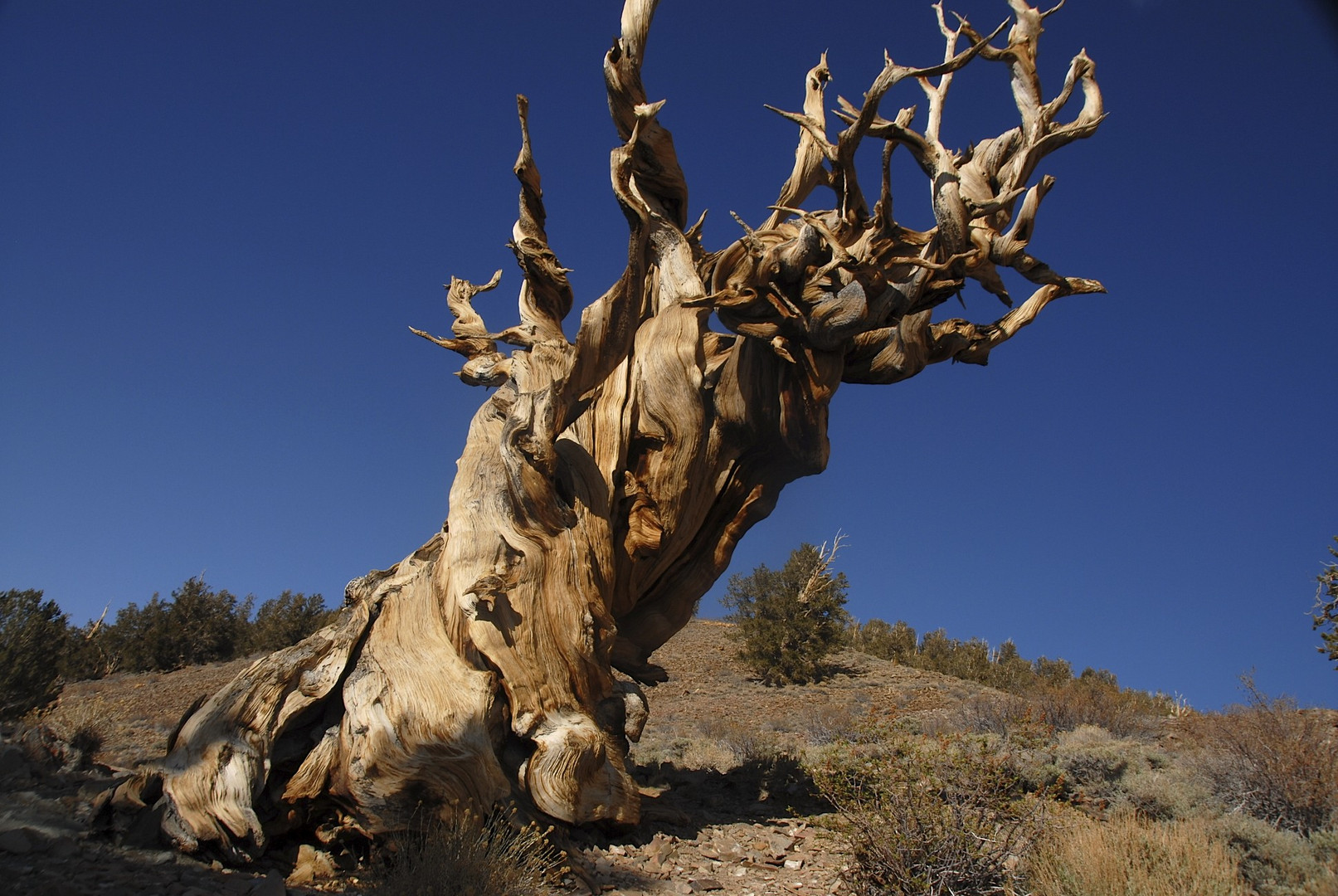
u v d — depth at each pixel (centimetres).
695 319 900
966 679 2753
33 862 506
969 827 557
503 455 734
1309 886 527
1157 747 1062
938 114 898
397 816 616
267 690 647
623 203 796
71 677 2748
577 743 658
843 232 893
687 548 924
